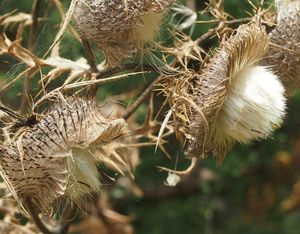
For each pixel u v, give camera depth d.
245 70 0.37
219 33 0.38
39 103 0.34
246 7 0.48
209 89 0.36
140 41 0.37
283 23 0.38
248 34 0.36
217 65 0.36
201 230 0.69
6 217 0.43
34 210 0.36
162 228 0.68
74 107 0.34
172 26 0.42
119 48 0.37
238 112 0.36
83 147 0.34
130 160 0.43
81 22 0.36
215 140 0.37
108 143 0.35
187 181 0.68
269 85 0.36
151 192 0.67
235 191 0.70
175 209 0.69
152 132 0.43
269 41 0.38
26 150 0.34
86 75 0.38
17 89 0.43
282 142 0.66
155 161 0.57
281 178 0.70
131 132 0.42
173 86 0.36
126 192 0.63
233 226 0.72
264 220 0.72
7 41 0.39
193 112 0.36
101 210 0.53
